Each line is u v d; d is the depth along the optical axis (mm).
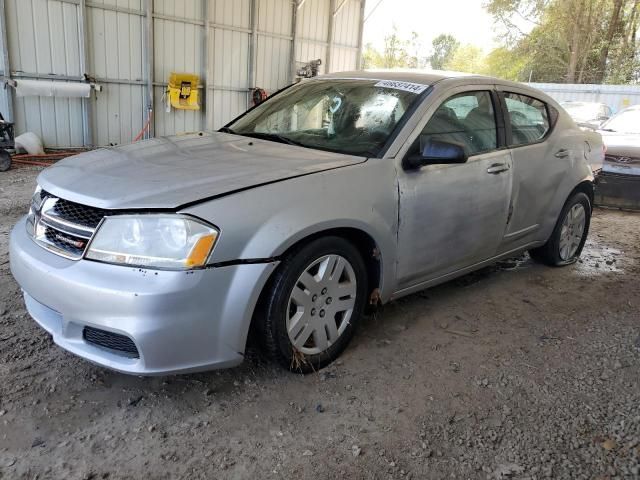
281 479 2148
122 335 2285
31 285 2506
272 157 2957
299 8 13750
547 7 33531
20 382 2664
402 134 3150
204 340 2381
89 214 2428
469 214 3494
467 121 3576
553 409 2672
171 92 11477
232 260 2389
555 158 4285
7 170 8656
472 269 3826
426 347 3242
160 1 11180
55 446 2258
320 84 3885
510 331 3523
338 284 2873
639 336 3516
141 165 2756
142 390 2666
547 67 35531
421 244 3234
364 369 2955
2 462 2152
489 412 2631
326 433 2430
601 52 33156
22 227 2838
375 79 3684
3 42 9359
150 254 2291
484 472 2236
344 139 3270
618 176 7309
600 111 15102
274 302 2594
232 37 12617
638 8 32406
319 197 2672
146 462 2199
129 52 10953
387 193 2961
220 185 2506
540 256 4805
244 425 2451
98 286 2273
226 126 3979
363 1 15406
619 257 5359
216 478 2135
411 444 2381
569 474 2232
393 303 3844
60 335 2506
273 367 2920
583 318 3791
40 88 9758
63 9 9898
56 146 10422
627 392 2842
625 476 2223
